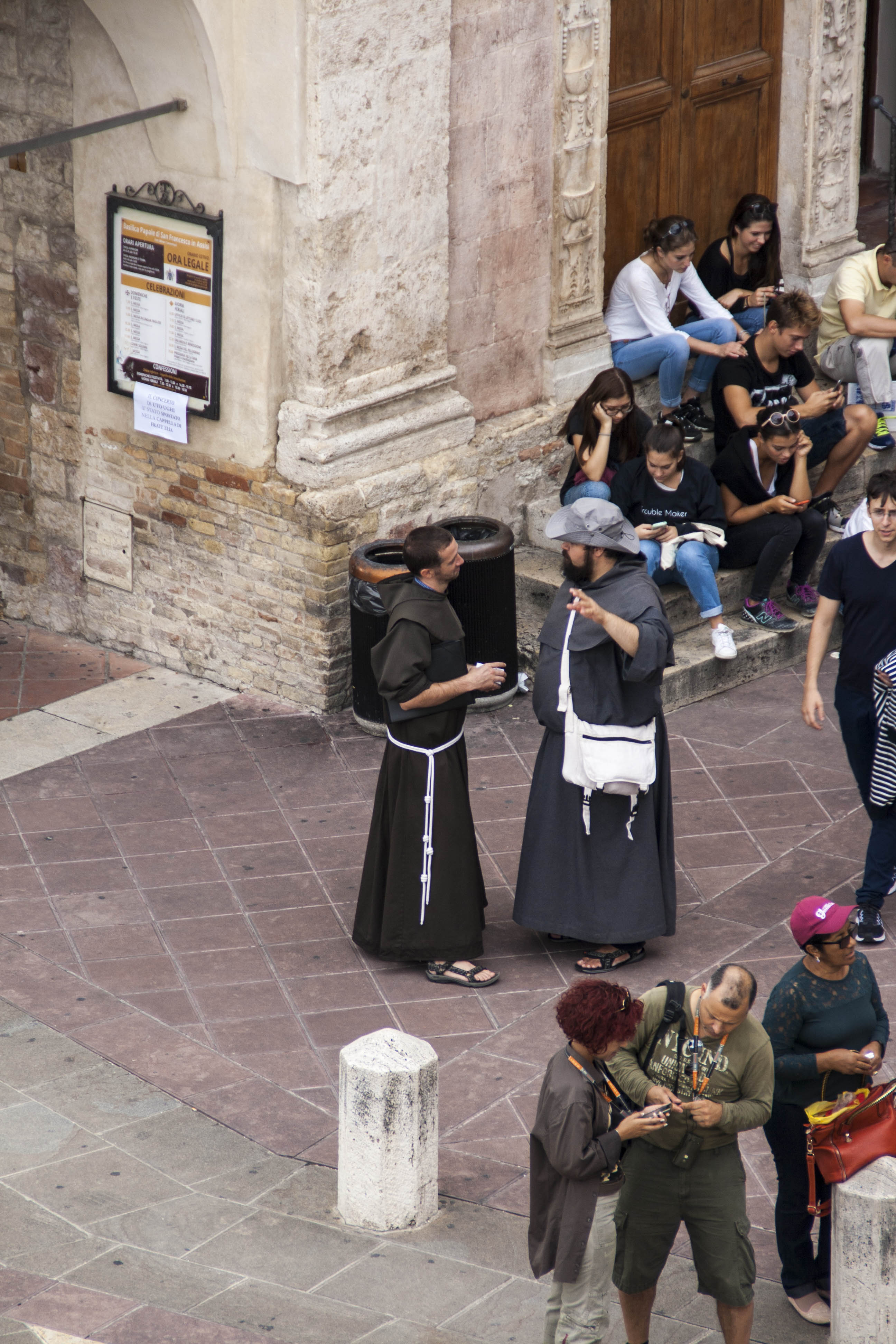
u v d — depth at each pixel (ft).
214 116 63.00
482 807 61.87
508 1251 40.73
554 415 74.38
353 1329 36.35
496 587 66.69
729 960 53.31
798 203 85.05
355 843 59.77
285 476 66.44
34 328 71.61
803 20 81.82
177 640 72.02
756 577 71.31
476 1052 49.11
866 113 115.03
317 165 61.93
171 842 59.47
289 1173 43.83
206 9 60.70
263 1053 48.78
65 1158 43.70
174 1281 38.14
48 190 69.31
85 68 66.44
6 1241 39.70
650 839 52.37
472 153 68.18
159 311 67.26
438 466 69.41
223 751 65.77
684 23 78.64
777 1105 38.19
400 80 63.46
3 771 63.98
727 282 81.00
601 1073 35.45
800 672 72.18
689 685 68.80
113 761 64.85
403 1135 40.88
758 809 61.82
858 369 79.10
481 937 52.90
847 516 79.87
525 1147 45.06
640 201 79.87
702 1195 35.88
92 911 55.42
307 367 65.00
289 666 68.80
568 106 70.85
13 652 74.02
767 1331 38.75
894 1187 36.19
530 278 72.49
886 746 52.01
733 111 82.38
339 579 66.69
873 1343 36.52
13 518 75.56
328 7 60.08
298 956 53.52
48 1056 48.21
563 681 51.16
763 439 70.33
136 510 71.31
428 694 50.42
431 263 67.21
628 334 76.84
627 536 50.55
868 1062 37.58
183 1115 45.91
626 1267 36.65
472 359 71.41
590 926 52.65
